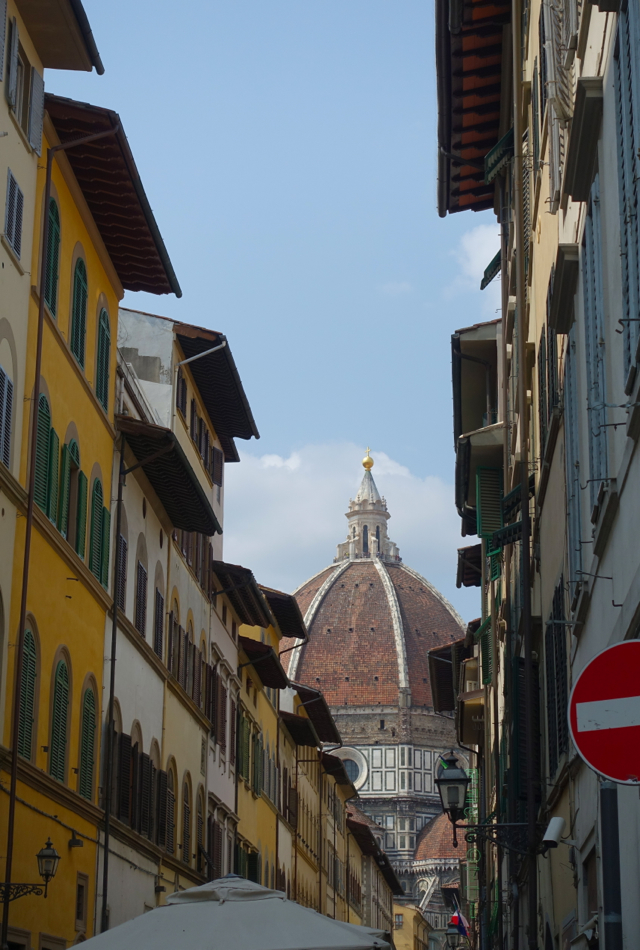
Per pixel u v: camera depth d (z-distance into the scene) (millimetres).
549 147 17719
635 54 10180
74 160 25359
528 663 21312
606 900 8609
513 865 28906
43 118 23547
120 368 31484
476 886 70938
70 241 26016
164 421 37281
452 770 22281
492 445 34000
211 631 44469
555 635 18875
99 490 28438
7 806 20828
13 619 21547
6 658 21062
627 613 11352
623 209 11172
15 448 21875
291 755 69250
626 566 11586
